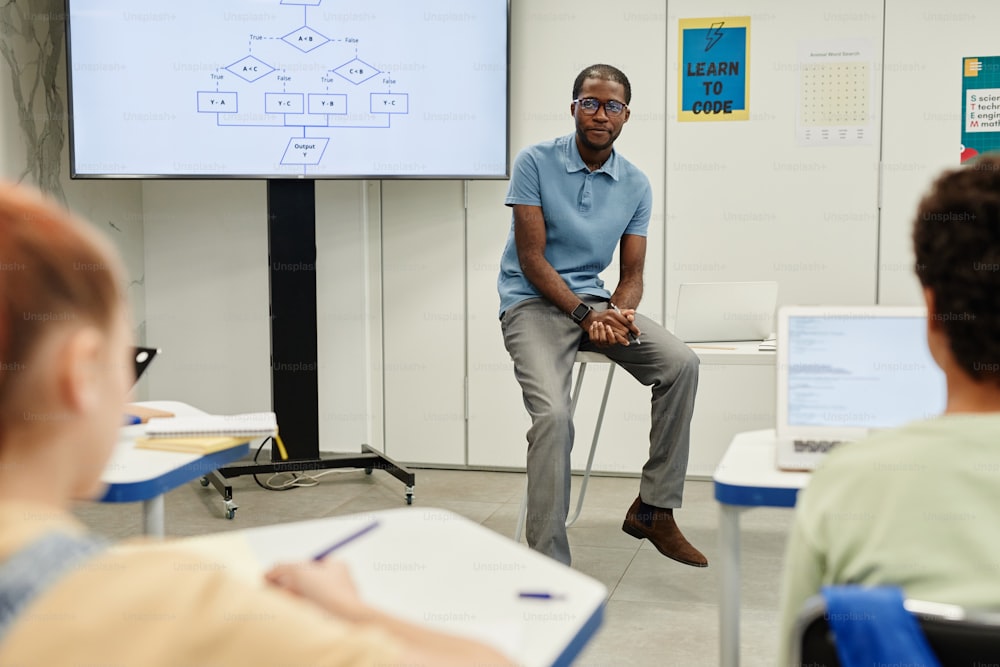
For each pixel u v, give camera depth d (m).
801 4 3.80
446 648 0.68
